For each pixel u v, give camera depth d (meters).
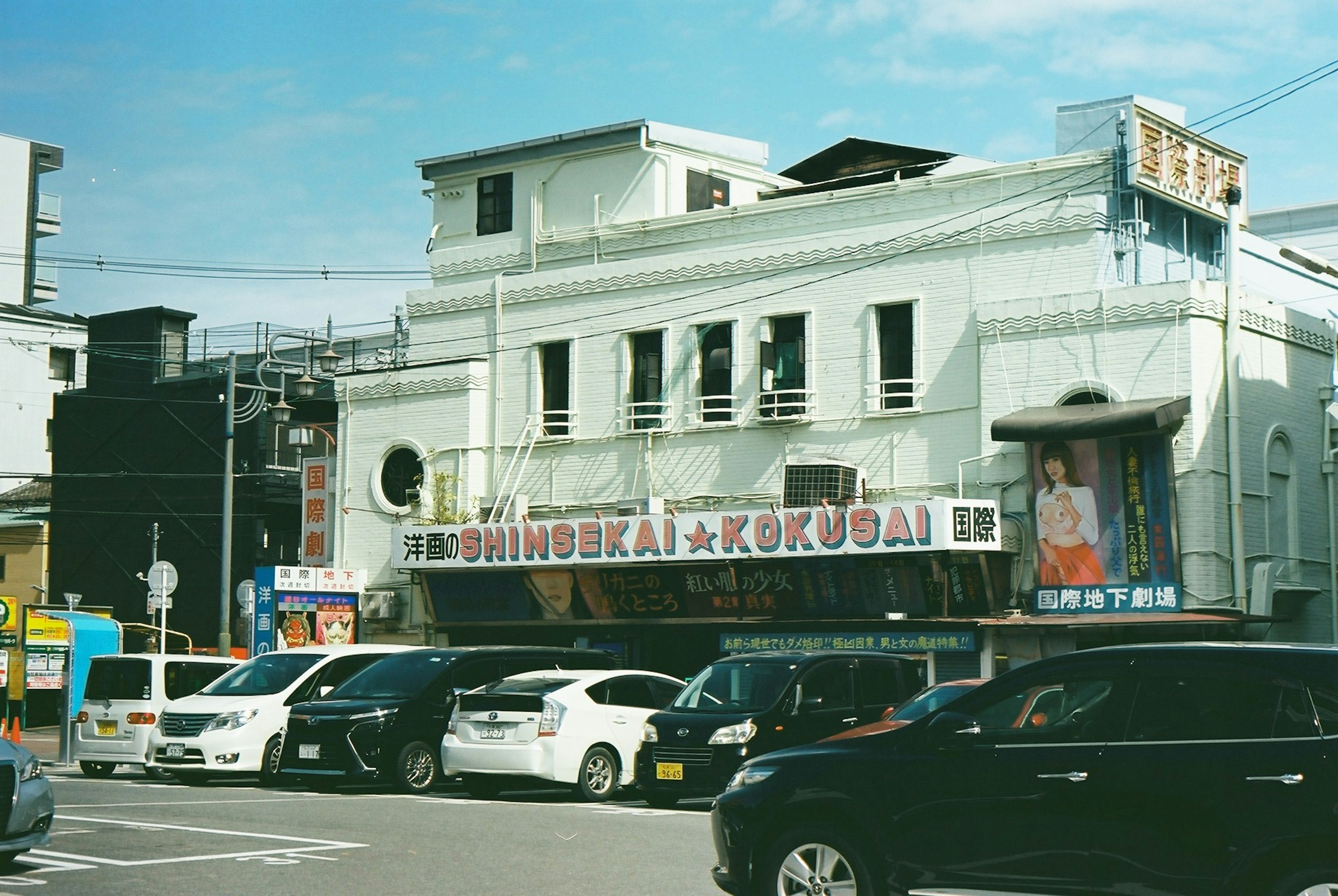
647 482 28.69
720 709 16.69
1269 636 23.78
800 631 25.23
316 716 18.69
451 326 31.67
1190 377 23.00
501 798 17.95
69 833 13.28
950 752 8.63
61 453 41.09
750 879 9.12
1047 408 24.03
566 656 20.30
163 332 40.03
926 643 23.86
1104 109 25.45
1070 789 8.23
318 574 30.52
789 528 24.61
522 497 29.81
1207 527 22.81
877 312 26.58
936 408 25.67
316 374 39.69
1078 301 24.09
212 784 20.05
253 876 10.88
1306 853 7.58
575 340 29.94
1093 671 8.52
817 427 26.91
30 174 62.56
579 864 11.75
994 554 23.95
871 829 8.70
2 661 29.72
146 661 21.64
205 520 38.19
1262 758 7.79
